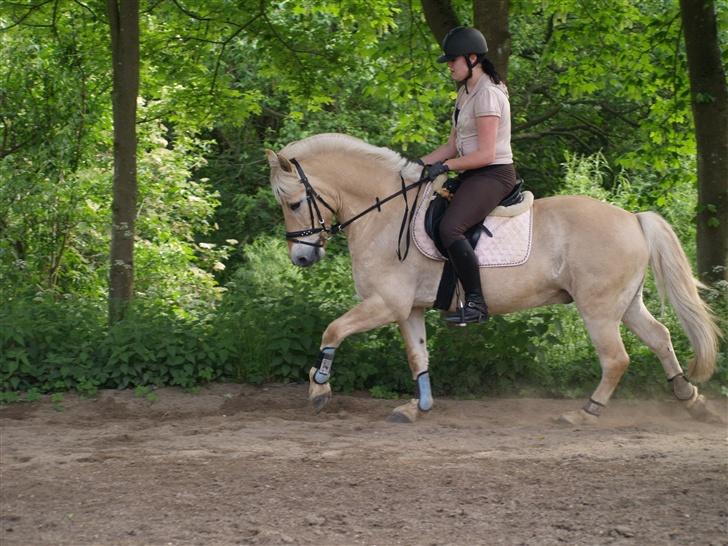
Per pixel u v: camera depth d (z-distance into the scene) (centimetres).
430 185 762
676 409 864
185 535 493
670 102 1214
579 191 1386
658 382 904
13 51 1309
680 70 1178
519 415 831
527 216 758
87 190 1328
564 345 981
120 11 1019
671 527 493
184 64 1293
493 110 724
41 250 1314
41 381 896
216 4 1209
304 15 1306
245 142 2256
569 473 596
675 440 704
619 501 535
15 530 505
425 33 1290
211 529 501
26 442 707
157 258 1565
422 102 1428
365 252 767
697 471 594
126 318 951
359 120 2061
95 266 1418
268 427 761
